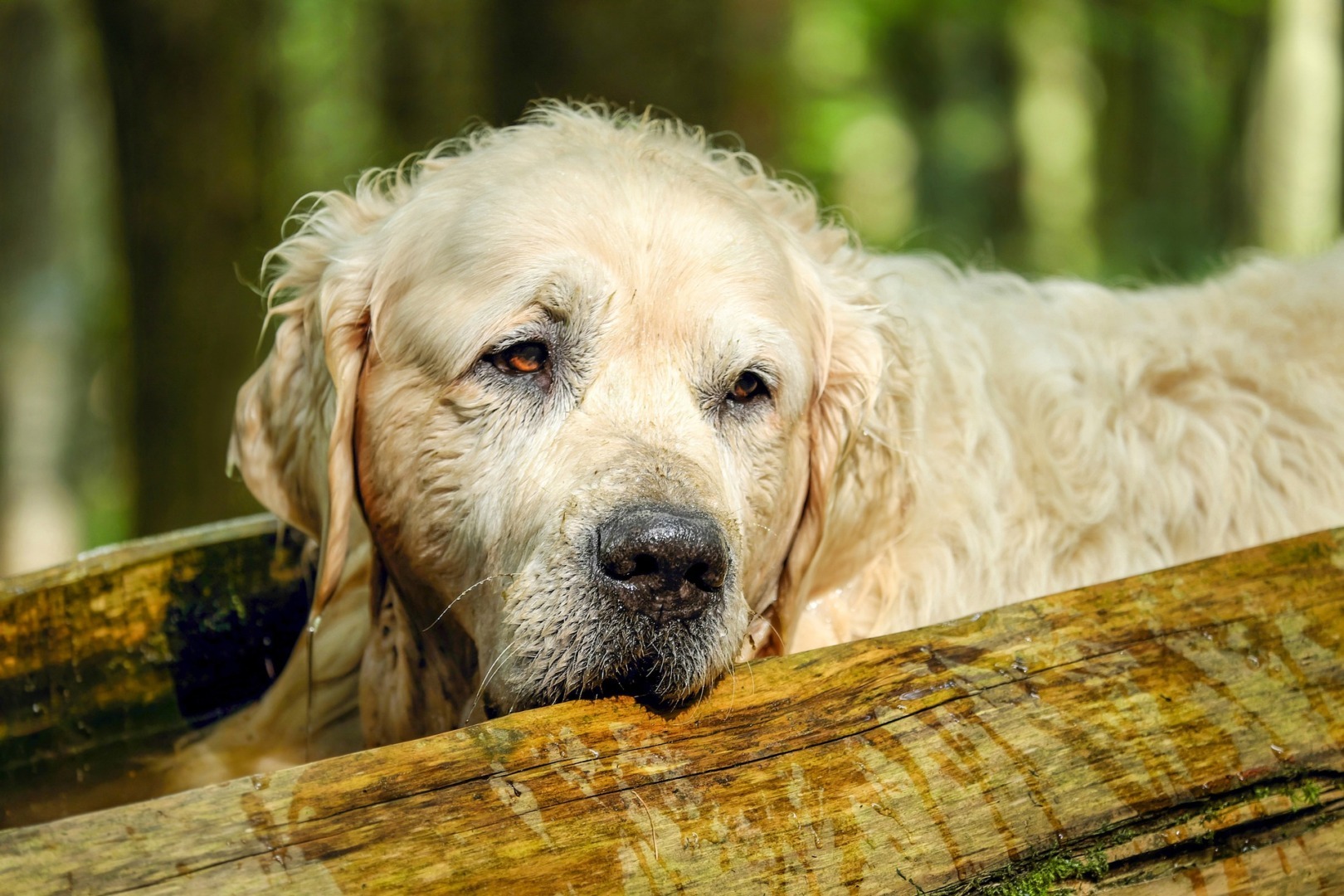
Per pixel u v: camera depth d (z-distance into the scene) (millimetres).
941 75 25656
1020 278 5680
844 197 22516
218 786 2412
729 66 10109
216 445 9641
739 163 5055
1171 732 3107
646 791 2719
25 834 2252
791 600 4398
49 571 4379
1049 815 2947
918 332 4855
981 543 4703
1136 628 3262
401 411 4004
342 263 4160
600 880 2582
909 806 2852
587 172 3945
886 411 4547
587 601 3330
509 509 3711
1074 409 4980
